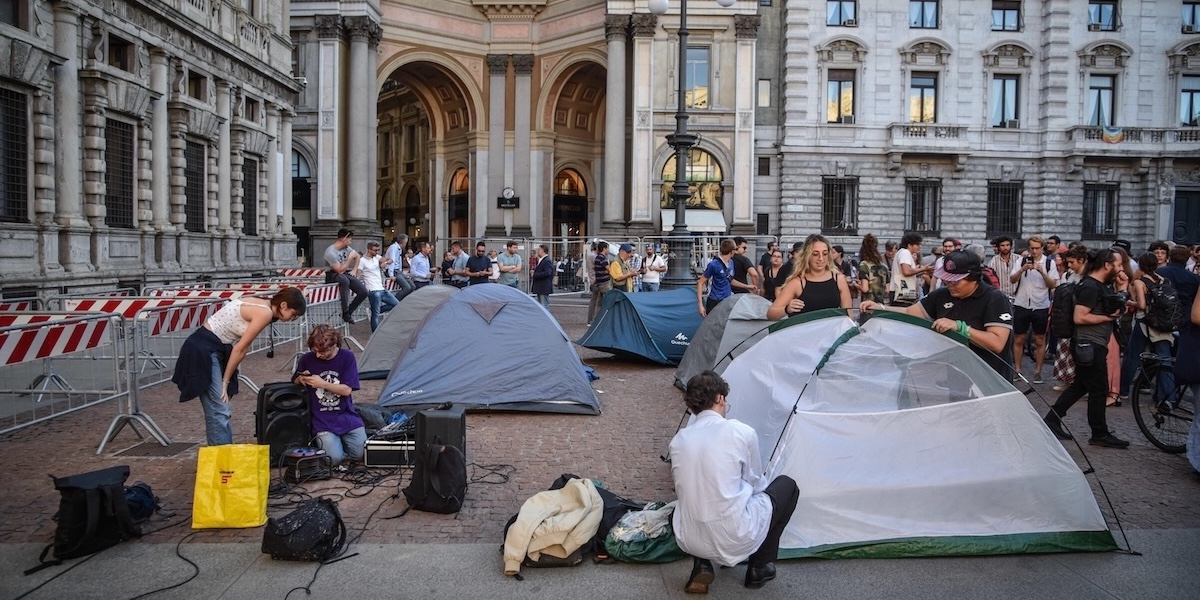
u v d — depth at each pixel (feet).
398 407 32.81
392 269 78.54
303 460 23.73
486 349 34.55
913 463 19.67
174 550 19.02
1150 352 33.27
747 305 37.04
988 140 128.47
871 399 20.29
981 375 20.29
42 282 50.80
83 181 56.39
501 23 140.46
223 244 76.79
